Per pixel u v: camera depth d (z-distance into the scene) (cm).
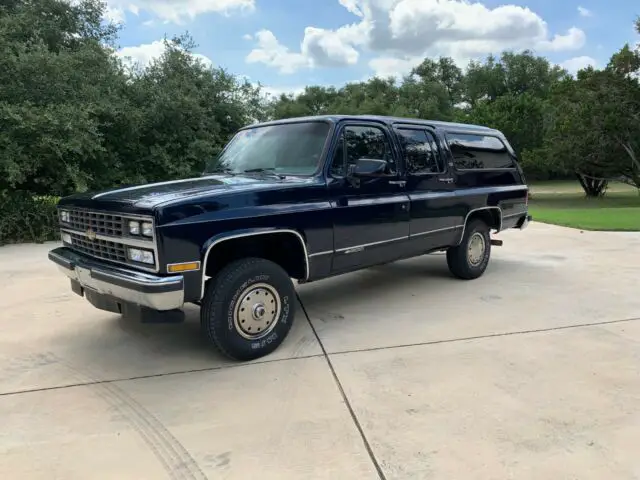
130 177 1409
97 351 429
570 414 311
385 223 497
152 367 395
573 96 3158
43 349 434
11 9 1401
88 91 1245
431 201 554
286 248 436
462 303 554
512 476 252
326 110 5750
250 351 399
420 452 273
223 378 372
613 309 526
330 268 451
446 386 351
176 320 368
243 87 1717
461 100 6047
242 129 556
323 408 324
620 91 2878
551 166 3484
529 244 941
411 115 4809
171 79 1517
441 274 697
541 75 5541
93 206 390
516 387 348
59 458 274
